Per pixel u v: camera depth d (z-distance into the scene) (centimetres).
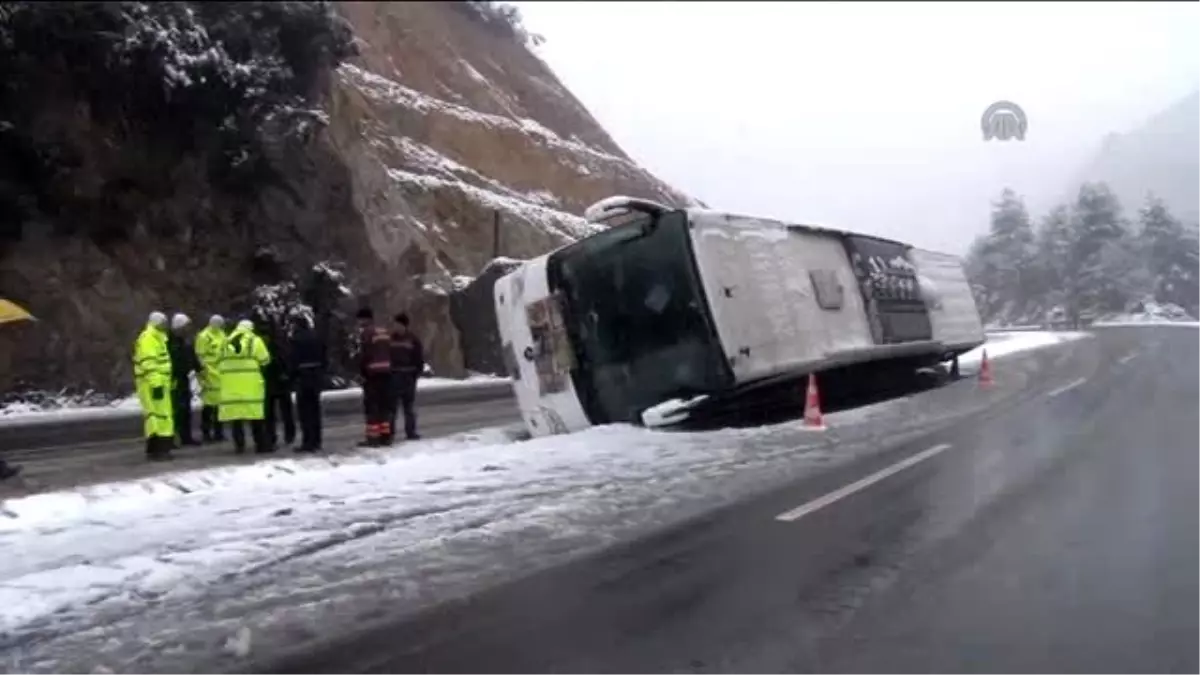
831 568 701
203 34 2645
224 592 675
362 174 3328
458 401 2639
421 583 688
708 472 1107
